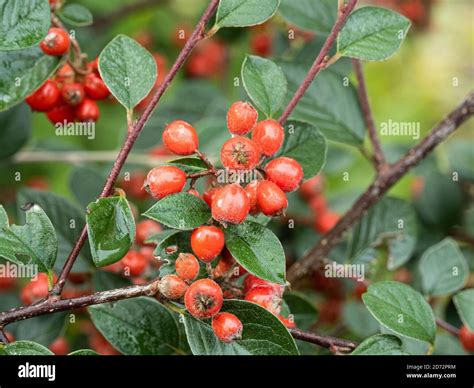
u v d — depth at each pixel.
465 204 0.51
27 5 0.35
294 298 0.39
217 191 0.31
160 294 0.32
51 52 0.37
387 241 0.43
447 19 0.76
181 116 0.55
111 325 0.36
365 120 0.42
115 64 0.34
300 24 0.42
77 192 0.47
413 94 0.79
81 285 0.41
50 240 0.33
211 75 0.64
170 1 0.63
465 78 0.79
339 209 0.54
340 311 0.47
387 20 0.35
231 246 0.32
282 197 0.31
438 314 0.46
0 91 0.37
